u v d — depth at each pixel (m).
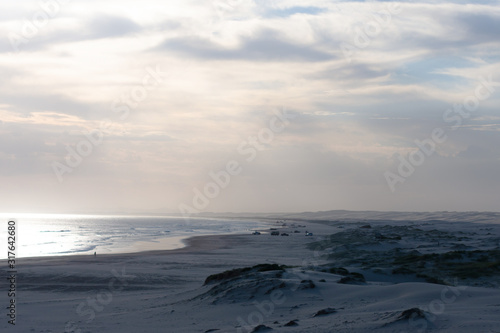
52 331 19.16
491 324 14.48
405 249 59.53
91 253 69.06
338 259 52.09
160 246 84.00
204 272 43.31
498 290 22.70
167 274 41.47
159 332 18.45
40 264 49.88
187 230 163.00
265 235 123.94
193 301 24.94
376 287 24.52
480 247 59.25
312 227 192.88
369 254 54.34
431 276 32.41
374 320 16.22
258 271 30.80
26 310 24.41
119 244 89.81
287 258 57.97
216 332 17.34
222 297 24.12
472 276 31.69
